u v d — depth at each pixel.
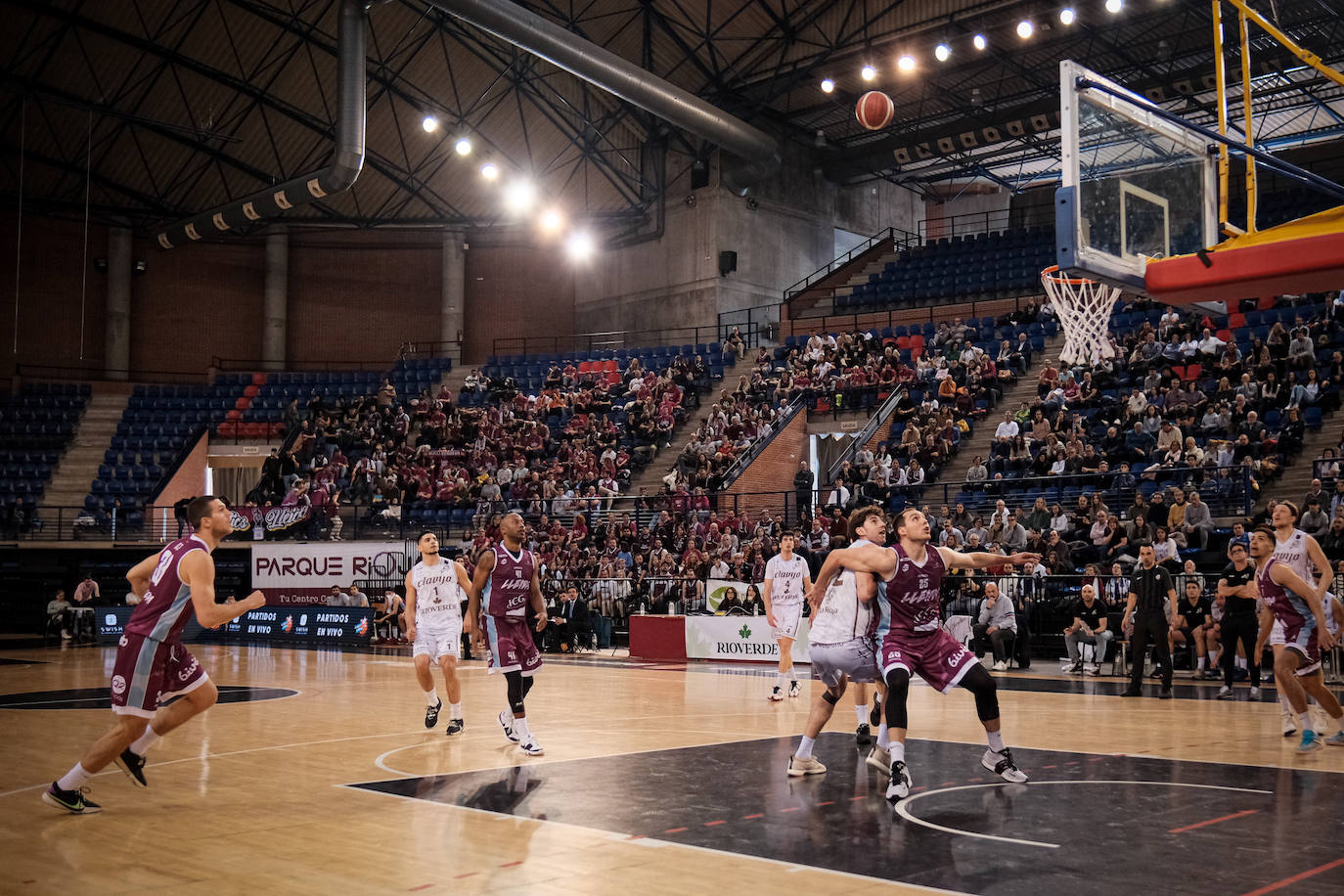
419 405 33.03
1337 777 7.16
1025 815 6.00
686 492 25.53
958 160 37.78
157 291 36.66
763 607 19.53
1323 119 34.53
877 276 34.59
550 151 34.53
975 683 6.88
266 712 11.59
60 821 6.07
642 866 4.96
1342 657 13.30
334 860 5.11
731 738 9.32
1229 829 5.64
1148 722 10.15
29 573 30.25
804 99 33.12
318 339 38.09
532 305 38.41
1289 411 19.31
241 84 31.66
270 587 27.30
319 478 29.42
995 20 27.33
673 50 31.00
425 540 9.87
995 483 21.33
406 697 13.19
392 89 32.34
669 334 35.16
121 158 33.62
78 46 29.73
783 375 29.27
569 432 29.69
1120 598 16.53
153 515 30.80
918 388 26.53
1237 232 8.19
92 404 34.31
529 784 7.08
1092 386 23.14
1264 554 8.54
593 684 14.73
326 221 36.50
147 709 6.35
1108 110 7.75
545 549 24.44
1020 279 31.75
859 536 7.38
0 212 34.50
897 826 5.76
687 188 35.00
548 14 29.56
